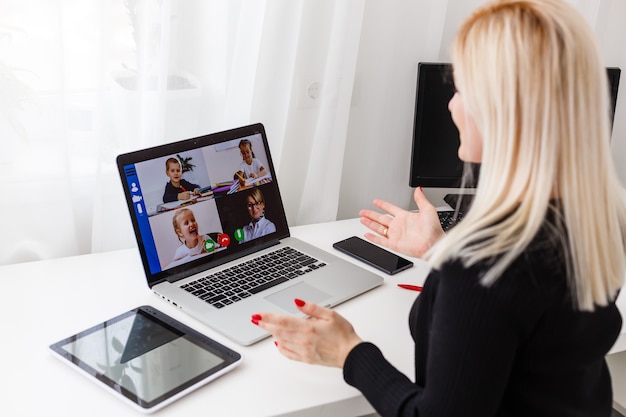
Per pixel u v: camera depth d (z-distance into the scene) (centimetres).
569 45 81
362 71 174
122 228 153
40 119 139
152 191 131
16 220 144
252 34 151
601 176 85
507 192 84
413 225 133
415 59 176
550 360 87
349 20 160
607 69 174
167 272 133
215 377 108
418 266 148
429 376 86
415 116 171
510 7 84
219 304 126
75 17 138
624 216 94
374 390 96
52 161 143
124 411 101
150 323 121
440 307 85
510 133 82
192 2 146
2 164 140
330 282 136
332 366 105
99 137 145
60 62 136
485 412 84
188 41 149
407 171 186
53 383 106
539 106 81
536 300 82
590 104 82
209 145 140
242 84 155
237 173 144
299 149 173
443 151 175
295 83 165
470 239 83
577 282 83
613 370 160
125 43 142
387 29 170
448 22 180
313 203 174
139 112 148
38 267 139
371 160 182
